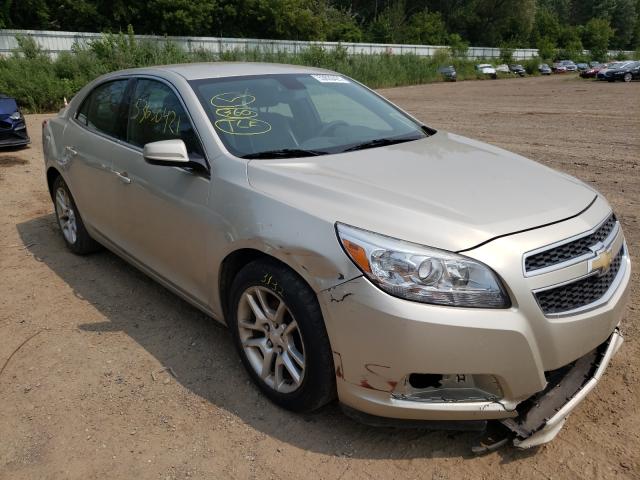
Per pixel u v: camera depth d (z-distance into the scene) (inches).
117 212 151.3
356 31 1967.3
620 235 110.4
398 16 2295.8
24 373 123.4
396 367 87.0
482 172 114.3
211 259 115.6
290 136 128.3
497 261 86.4
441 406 89.0
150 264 142.3
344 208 95.9
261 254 106.9
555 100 839.7
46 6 1278.3
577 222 96.3
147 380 120.0
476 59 2135.8
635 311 143.8
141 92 148.5
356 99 155.7
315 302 95.1
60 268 179.2
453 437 100.9
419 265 85.7
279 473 94.1
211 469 95.3
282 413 108.7
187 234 122.3
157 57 1032.8
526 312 86.7
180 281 131.3
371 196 97.8
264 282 103.0
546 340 88.9
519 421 94.7
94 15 1320.1
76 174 171.3
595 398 111.1
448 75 1699.1
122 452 99.6
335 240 91.6
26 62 874.8
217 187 114.3
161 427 105.7
